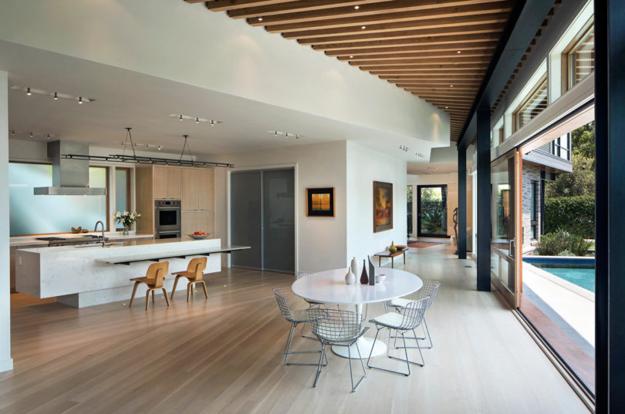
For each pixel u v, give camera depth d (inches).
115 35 140.0
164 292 235.0
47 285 212.5
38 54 128.3
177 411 116.6
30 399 124.2
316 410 116.8
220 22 170.7
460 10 153.8
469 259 438.0
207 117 222.2
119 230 358.6
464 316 211.0
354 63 230.4
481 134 269.6
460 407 118.0
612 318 88.3
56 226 332.5
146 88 165.8
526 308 226.2
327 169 314.2
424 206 684.7
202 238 300.0
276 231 346.9
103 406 119.8
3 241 144.0
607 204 90.0
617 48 87.0
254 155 356.5
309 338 177.5
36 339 177.8
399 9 151.9
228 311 223.1
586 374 136.3
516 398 123.1
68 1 129.5
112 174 351.9
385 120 261.3
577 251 414.0
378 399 123.0
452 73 232.5
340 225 307.7
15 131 263.4
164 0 153.1
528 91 213.8
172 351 163.3
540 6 130.5
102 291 241.3
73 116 219.0
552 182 551.2
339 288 156.2
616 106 87.3
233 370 144.7
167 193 350.6
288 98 199.6
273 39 192.1
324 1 152.2
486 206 271.0
